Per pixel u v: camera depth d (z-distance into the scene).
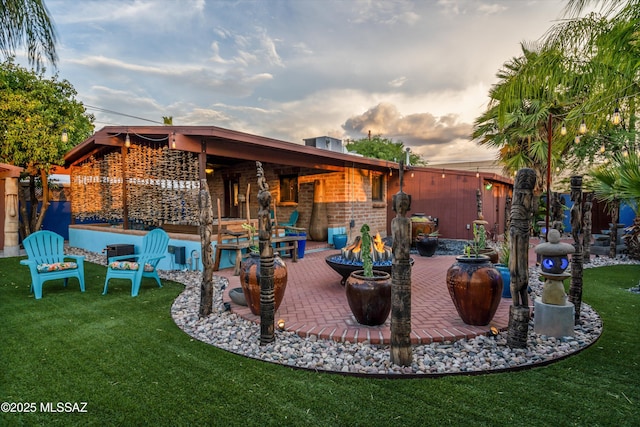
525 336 3.25
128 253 7.57
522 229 3.23
